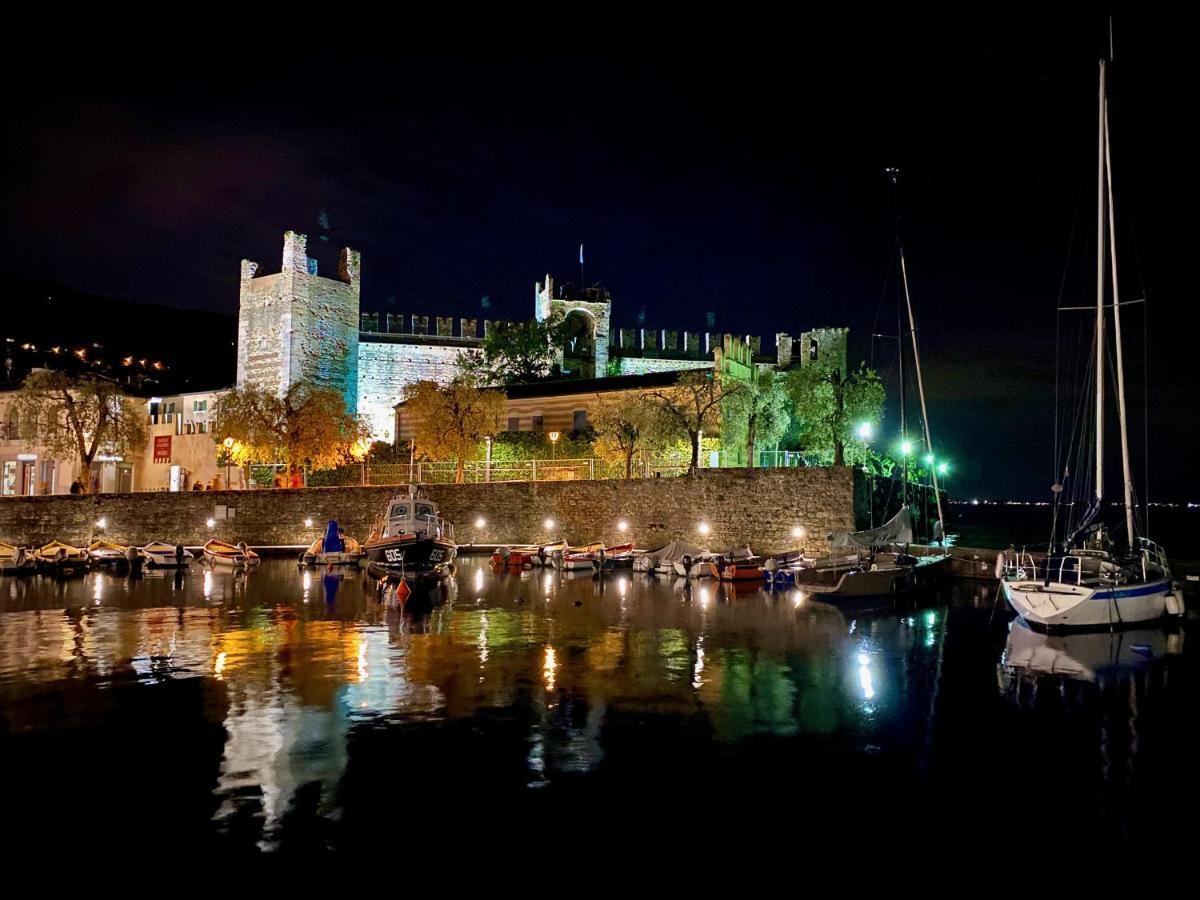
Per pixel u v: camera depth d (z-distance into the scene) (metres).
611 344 86.19
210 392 72.69
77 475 71.31
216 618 30.02
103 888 10.47
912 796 13.23
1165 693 19.09
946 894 10.38
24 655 23.33
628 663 22.17
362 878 10.68
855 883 10.62
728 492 48.06
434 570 43.62
